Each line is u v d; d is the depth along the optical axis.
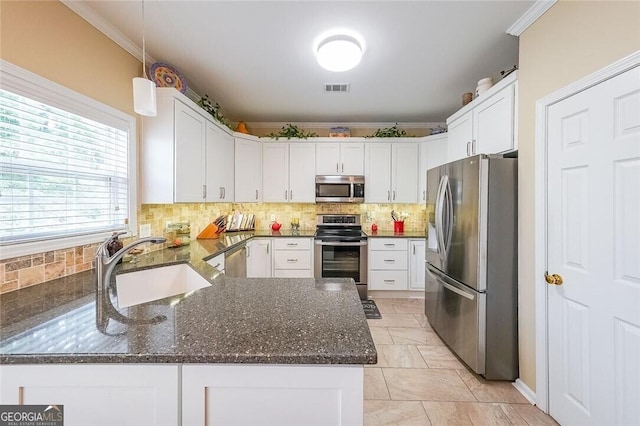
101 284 1.26
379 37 1.96
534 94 1.70
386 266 3.63
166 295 1.78
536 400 1.68
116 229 1.90
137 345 0.75
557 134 1.54
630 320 1.19
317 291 1.22
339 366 0.73
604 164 1.28
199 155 2.57
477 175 1.89
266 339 0.78
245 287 1.28
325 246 3.60
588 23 1.35
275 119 3.88
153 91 1.53
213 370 0.73
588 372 1.37
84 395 0.73
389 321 2.94
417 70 2.44
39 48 1.40
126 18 1.75
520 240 1.83
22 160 1.34
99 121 1.76
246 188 3.62
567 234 1.48
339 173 3.83
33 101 1.38
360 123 4.01
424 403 1.72
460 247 2.10
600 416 1.31
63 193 1.55
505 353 1.90
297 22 1.81
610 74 1.25
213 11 1.70
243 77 2.59
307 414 0.74
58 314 0.98
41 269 1.41
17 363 0.71
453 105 3.31
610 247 1.26
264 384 0.73
